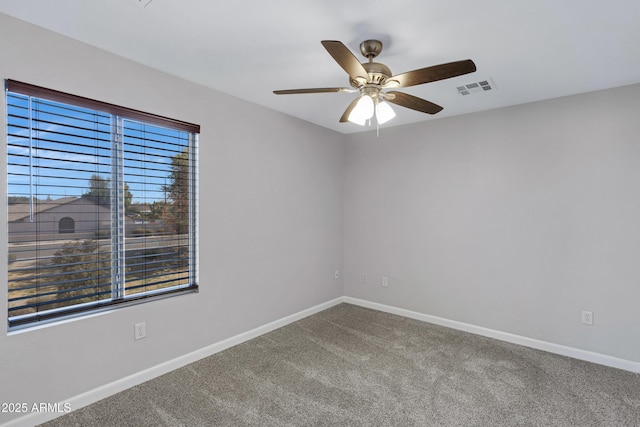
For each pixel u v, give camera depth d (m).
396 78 1.79
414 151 3.78
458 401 2.21
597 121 2.75
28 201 1.92
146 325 2.41
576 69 2.35
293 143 3.60
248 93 2.90
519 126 3.11
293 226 3.64
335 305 4.27
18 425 1.85
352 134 4.30
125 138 2.33
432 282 3.67
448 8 1.65
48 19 1.80
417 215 3.77
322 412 2.09
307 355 2.86
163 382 2.40
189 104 2.63
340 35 1.92
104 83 2.15
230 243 2.98
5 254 1.81
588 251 2.79
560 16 1.71
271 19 1.77
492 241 3.28
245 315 3.14
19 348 1.85
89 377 2.13
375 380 2.47
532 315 3.06
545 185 2.99
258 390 2.32
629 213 2.62
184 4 1.64
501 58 2.19
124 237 2.35
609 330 2.71
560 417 2.05
